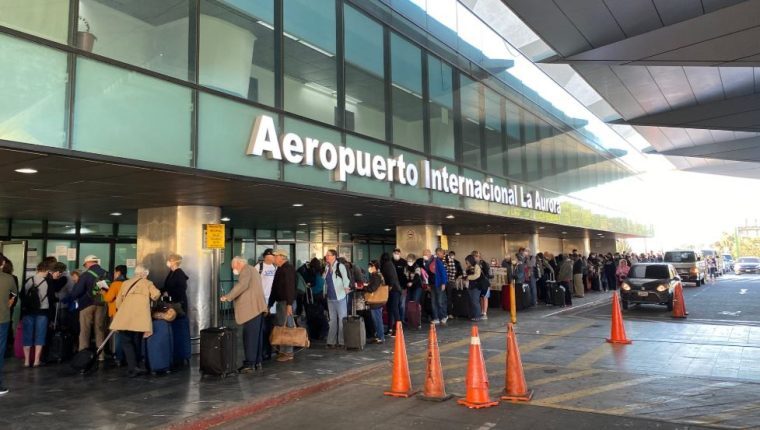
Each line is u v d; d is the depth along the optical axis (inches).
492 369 338.3
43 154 249.0
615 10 449.4
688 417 226.7
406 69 556.1
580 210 1042.1
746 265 1854.1
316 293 478.6
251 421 245.9
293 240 833.5
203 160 327.3
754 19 428.1
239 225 725.3
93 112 273.3
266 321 380.8
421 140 565.6
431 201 562.9
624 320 564.4
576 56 554.3
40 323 370.3
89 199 394.6
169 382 311.3
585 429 215.2
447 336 476.7
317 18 442.6
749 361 339.9
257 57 380.8
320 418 246.4
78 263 581.3
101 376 330.6
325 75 442.6
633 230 1466.5
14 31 245.1
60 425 229.8
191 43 334.3
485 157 697.0
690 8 441.4
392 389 283.0
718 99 761.6
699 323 523.8
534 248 1005.2
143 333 334.3
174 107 315.0
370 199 467.8
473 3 657.6
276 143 373.4
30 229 547.8
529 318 598.5
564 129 996.6
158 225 437.4
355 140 467.2
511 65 800.9
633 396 262.8
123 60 296.8
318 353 400.8
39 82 252.7
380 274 449.7
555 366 340.8
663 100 759.7
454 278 621.9
